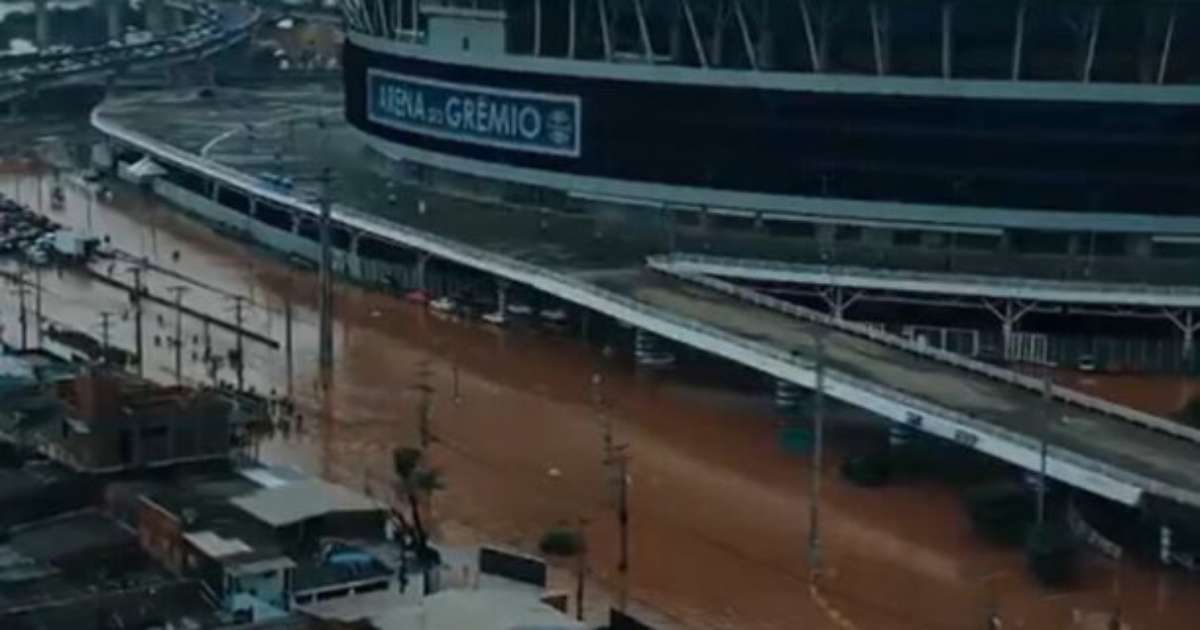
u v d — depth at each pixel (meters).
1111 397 196.25
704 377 199.12
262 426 182.00
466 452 177.12
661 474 170.62
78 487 154.00
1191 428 168.50
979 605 142.50
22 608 129.38
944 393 173.25
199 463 159.25
